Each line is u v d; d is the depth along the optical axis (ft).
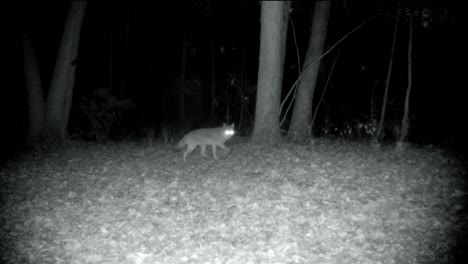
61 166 35.70
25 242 20.84
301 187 26.08
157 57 85.30
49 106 48.91
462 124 54.08
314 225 20.68
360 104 64.39
